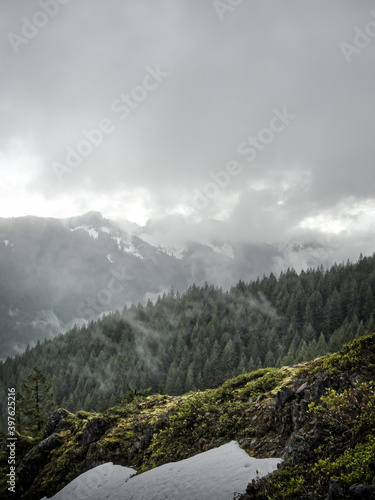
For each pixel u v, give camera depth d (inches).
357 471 238.1
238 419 530.6
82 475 652.1
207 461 454.6
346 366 409.4
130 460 639.8
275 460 386.9
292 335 3964.1
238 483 368.8
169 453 556.7
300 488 281.3
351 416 306.3
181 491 406.0
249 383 668.1
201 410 598.5
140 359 4453.7
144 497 438.0
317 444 319.6
